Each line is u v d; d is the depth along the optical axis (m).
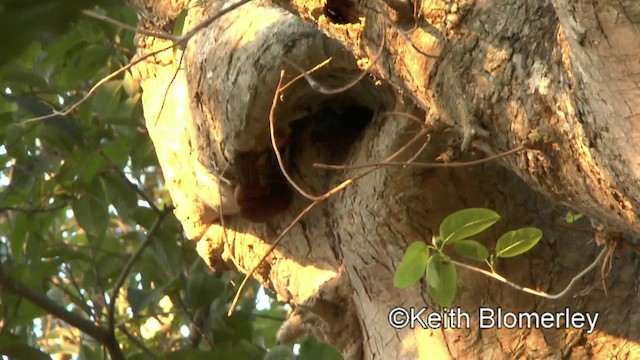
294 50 4.86
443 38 4.47
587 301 4.90
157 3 5.36
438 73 4.48
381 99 4.96
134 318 6.00
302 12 4.63
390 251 4.96
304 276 5.14
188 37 4.32
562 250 4.93
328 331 5.10
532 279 4.92
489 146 4.48
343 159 5.07
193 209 5.26
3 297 5.93
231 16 5.03
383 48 4.56
